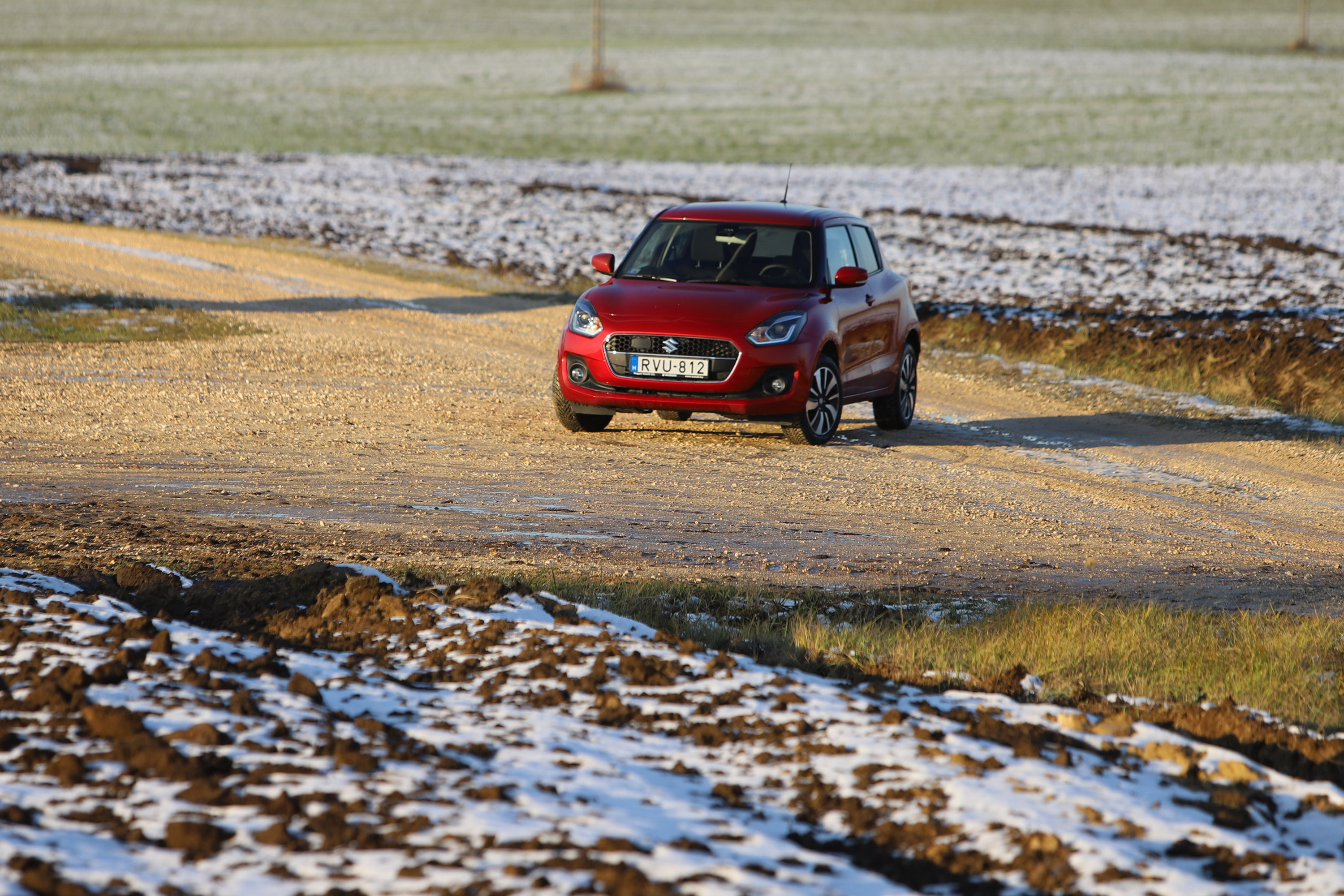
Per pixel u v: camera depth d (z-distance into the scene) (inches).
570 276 3873.0
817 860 499.5
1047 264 4256.9
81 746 581.0
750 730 650.2
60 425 1702.8
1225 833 537.6
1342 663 906.1
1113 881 487.8
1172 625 979.3
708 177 7642.7
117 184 6141.7
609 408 1690.5
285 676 704.4
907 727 653.9
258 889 456.8
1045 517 1418.6
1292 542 1358.3
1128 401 2206.0
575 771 585.3
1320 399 2143.2
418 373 2258.9
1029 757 619.2
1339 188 7219.5
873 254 1977.1
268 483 1406.3
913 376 2004.2
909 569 1173.1
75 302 2957.7
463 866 476.4
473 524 1256.2
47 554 1058.1
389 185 6619.1
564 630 803.4
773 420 1675.7
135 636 751.1
